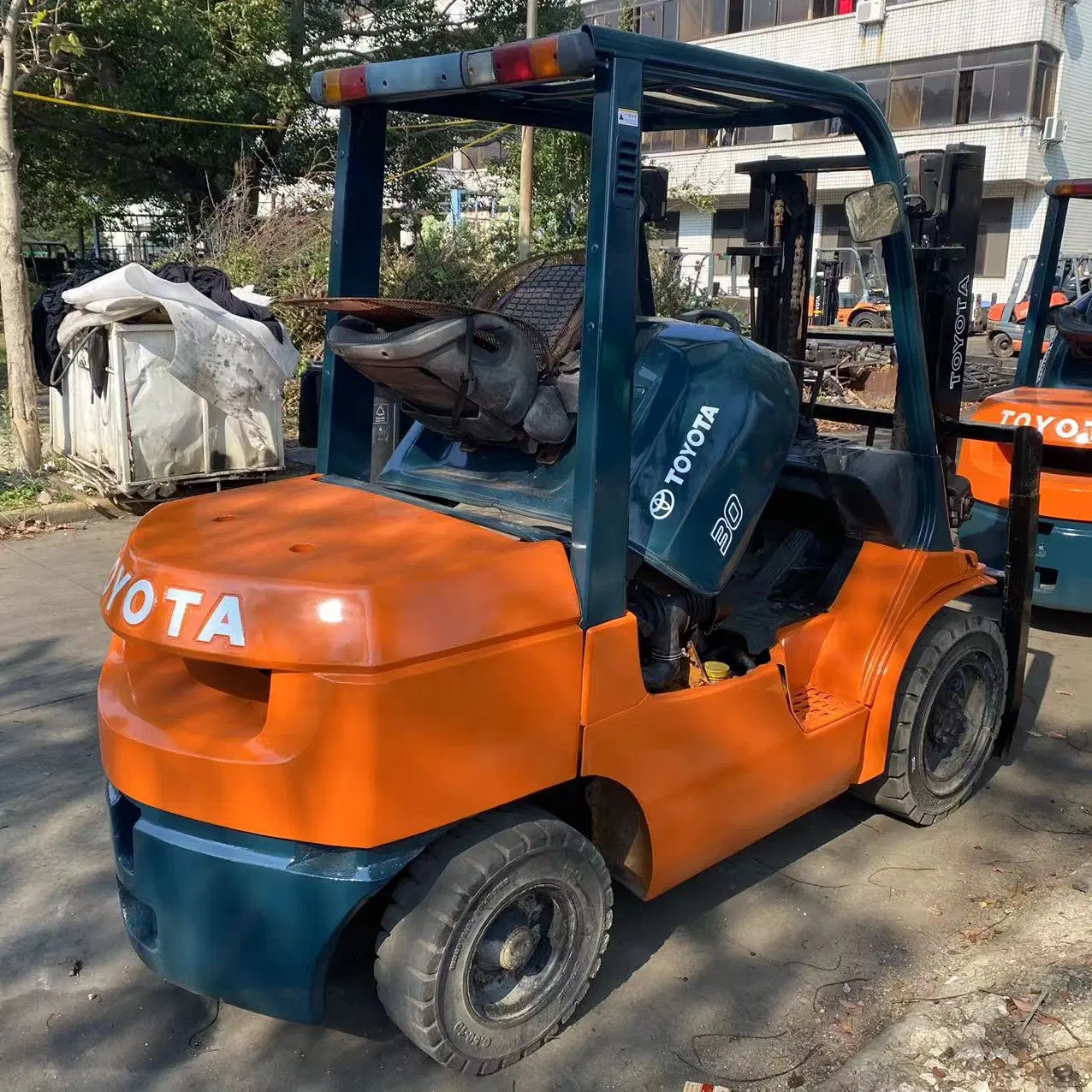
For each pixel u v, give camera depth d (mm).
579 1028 2895
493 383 2701
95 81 16625
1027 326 6625
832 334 4496
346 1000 3004
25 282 8500
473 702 2393
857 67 30031
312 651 2248
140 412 7824
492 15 18406
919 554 3707
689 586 2871
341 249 3225
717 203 31859
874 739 3598
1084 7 28219
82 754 4414
